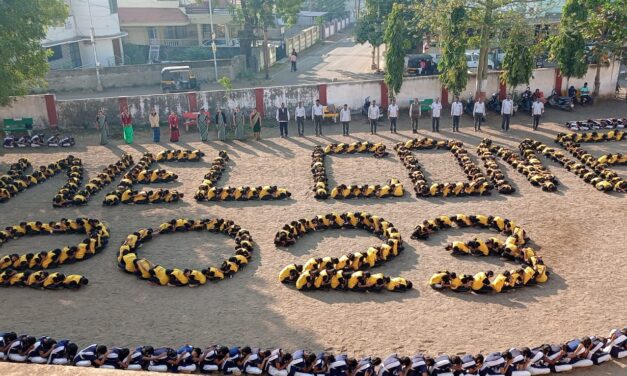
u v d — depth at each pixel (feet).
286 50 178.60
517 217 57.41
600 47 99.96
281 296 44.32
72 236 55.36
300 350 35.88
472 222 55.31
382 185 67.15
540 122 93.15
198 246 53.26
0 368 17.81
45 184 70.59
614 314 40.96
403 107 101.65
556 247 51.01
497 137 85.05
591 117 95.55
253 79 143.33
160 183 69.82
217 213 60.54
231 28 184.75
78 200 62.95
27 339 35.81
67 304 43.37
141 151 83.51
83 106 95.25
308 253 51.19
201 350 36.81
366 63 161.99
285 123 89.04
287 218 58.80
